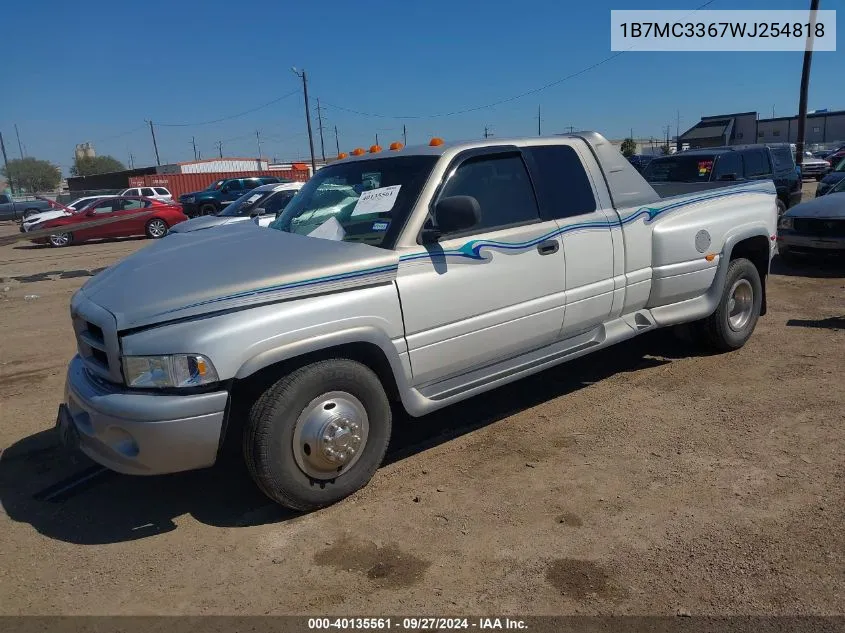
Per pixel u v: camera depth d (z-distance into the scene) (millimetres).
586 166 4945
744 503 3613
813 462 4008
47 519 3812
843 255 9516
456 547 3355
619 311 5133
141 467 3377
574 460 4203
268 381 3506
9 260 17219
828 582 2961
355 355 3859
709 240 5523
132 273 3836
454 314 4082
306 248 3879
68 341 7836
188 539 3553
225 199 27281
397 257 3832
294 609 2965
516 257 4355
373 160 4641
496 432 4691
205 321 3336
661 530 3410
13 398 5840
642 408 4957
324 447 3574
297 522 3660
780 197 13328
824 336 6504
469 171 4289
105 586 3188
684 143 62969
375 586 3094
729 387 5266
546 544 3342
